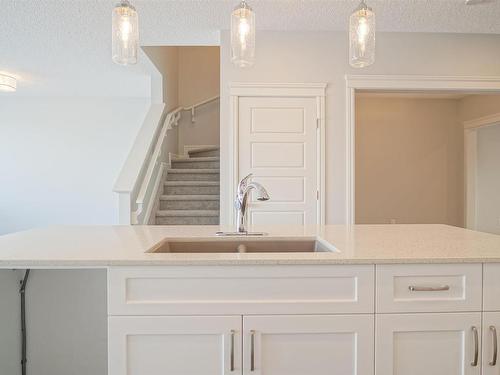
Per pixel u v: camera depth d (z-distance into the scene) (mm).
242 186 1934
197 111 6363
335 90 3625
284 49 3590
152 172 4246
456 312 1308
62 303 1862
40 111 5926
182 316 1273
